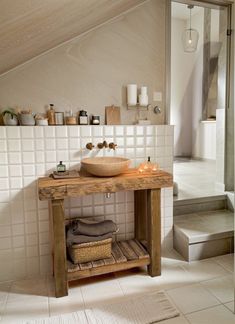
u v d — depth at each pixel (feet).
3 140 6.13
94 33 7.04
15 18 3.59
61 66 6.81
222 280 6.22
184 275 6.46
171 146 7.65
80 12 5.05
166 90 7.84
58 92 6.84
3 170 6.20
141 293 5.79
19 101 6.56
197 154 19.15
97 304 5.46
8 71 6.40
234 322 4.85
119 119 7.37
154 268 6.41
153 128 7.39
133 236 7.54
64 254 5.63
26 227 6.49
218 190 10.01
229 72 9.20
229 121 9.41
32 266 6.64
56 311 5.27
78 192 5.46
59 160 6.63
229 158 9.58
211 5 8.89
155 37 7.61
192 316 5.03
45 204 6.55
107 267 6.02
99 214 7.16
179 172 14.29
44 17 4.21
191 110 19.70
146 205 6.83
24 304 5.52
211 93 16.99
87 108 7.13
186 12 17.16
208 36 16.34
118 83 7.38
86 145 6.77
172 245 7.91
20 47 5.08
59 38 6.12
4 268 6.44
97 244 6.05
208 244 7.22
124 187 5.80
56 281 5.66
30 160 6.37
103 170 5.89
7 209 6.32
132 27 7.36
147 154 7.43
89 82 7.09
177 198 8.99
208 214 8.87
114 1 5.66
